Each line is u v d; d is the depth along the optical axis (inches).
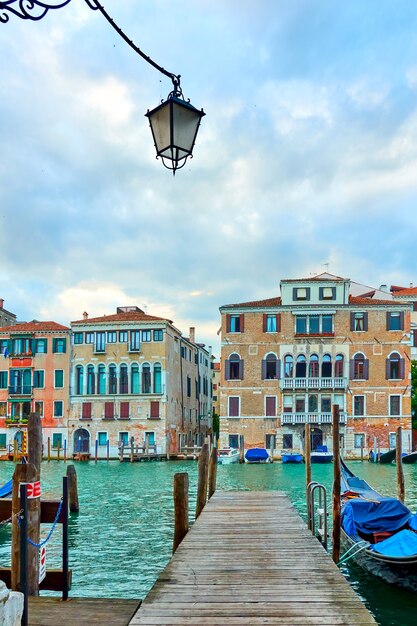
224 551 362.3
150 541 585.9
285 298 1872.5
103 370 1995.6
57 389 2004.2
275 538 406.3
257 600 256.7
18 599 142.9
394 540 430.6
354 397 1815.9
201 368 2532.0
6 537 609.0
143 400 1963.6
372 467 1537.9
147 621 227.8
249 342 1870.1
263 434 1836.9
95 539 597.0
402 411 1792.6
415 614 372.8
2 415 2017.7
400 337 1818.4
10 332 2037.4
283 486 1092.5
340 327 1836.9
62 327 2038.6
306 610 242.8
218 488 1063.6
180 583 285.0
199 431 2453.2
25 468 251.6
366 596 404.5
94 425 1977.1
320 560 335.9
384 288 2343.8
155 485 1131.9
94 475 1355.8
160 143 219.0
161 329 1980.8
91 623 223.9
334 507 477.4
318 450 1755.7
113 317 2049.7
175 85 215.8
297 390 1833.2
